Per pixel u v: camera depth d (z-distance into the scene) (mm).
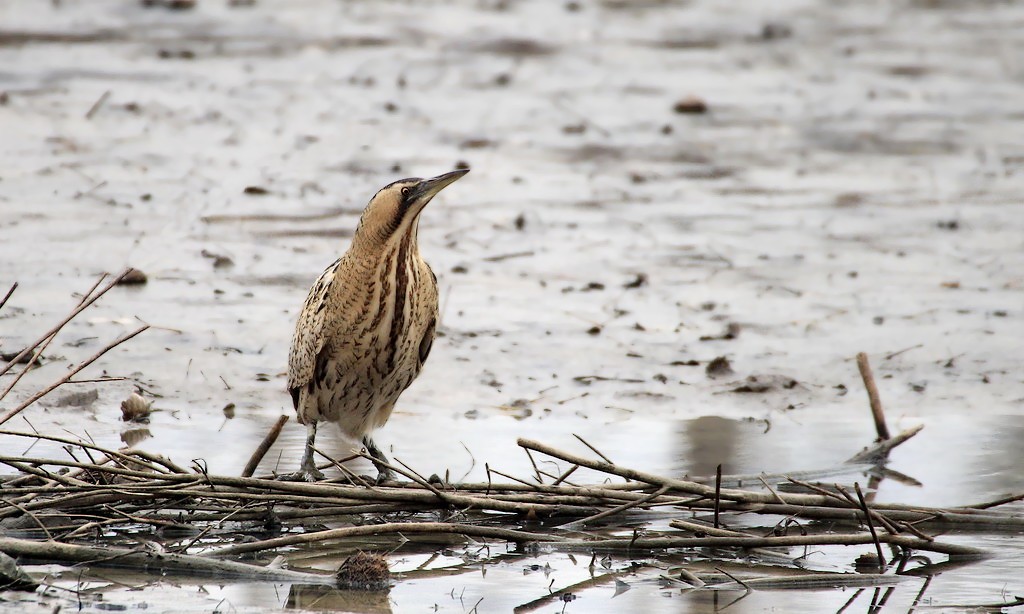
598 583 7883
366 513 9086
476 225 17312
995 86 28625
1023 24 35594
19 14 28625
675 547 8539
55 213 16422
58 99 22203
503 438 10805
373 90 24844
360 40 28906
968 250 17203
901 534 8750
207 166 19219
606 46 29969
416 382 12055
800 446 10766
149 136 20578
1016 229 18344
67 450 9039
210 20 29906
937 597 7766
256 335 13008
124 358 12148
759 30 32875
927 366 12867
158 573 7723
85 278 14227
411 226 9805
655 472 9977
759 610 7504
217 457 10008
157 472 8953
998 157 22891
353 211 17562
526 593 7664
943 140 23953
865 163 22141
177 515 8688
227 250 15547
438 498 8781
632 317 14055
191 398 11484
